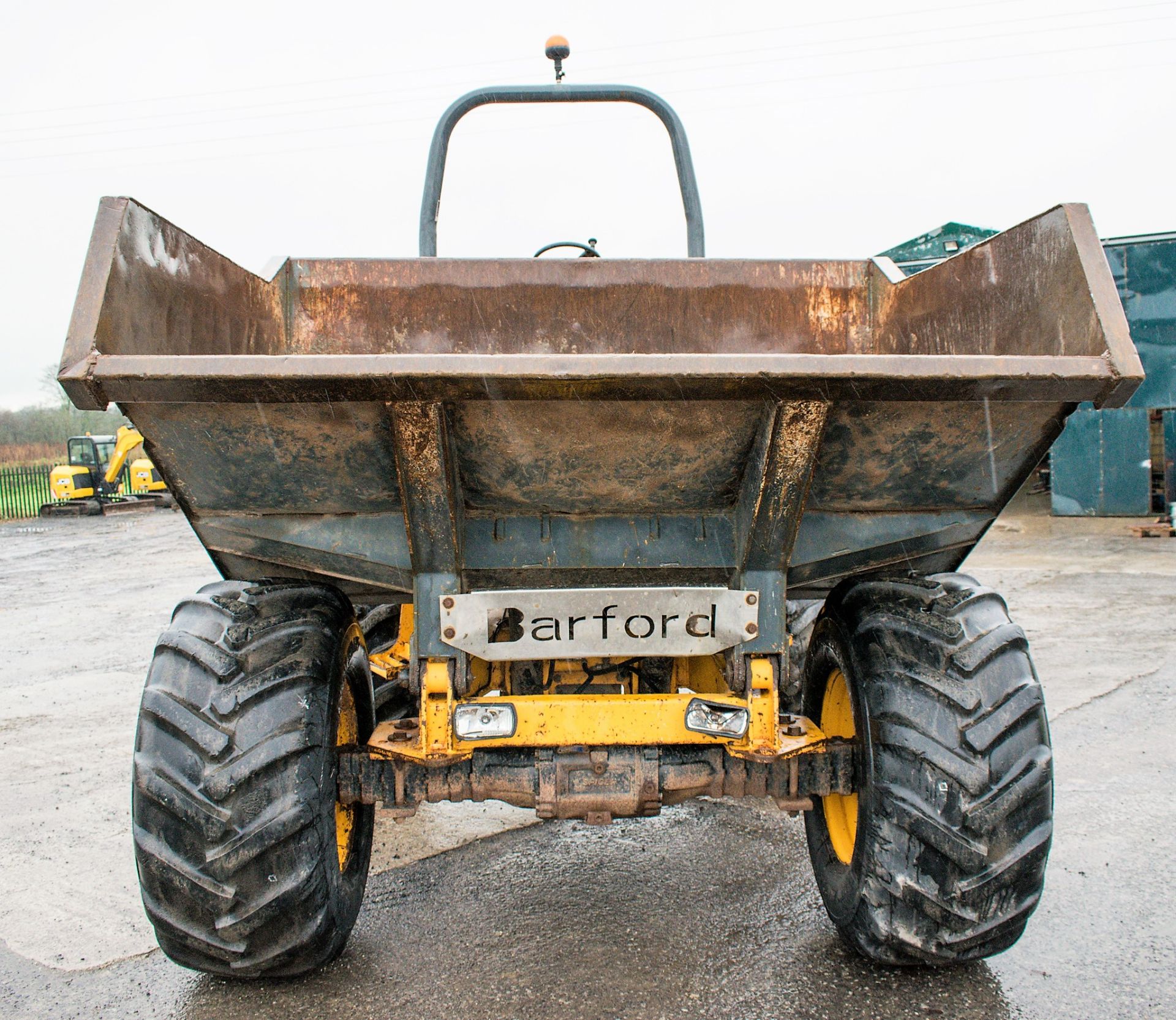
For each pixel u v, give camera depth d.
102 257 1.81
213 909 2.00
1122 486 13.56
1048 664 5.45
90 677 5.86
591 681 2.79
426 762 2.09
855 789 2.24
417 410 1.80
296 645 2.13
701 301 3.19
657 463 2.04
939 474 2.09
